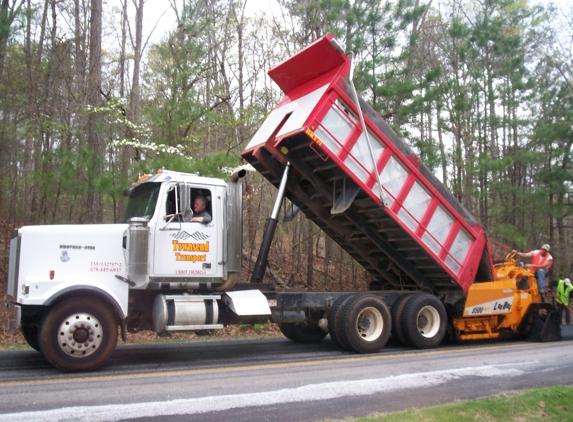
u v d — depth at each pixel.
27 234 7.30
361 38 14.66
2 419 4.82
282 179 9.43
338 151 8.66
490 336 10.80
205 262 8.21
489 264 10.54
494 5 19.02
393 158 9.28
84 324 7.10
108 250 7.62
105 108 12.59
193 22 14.69
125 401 5.49
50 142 15.57
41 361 7.92
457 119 17.42
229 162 12.16
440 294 10.54
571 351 9.53
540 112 19.34
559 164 18.16
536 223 19.25
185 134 13.45
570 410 5.26
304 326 10.26
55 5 18.98
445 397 5.91
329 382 6.50
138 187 8.59
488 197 18.17
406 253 10.21
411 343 9.62
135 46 23.33
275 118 9.48
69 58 17.56
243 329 12.62
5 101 15.05
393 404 5.59
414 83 15.19
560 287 11.74
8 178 15.61
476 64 18.56
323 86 8.79
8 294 7.59
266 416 5.09
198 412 5.16
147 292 8.18
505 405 5.35
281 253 19.69
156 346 9.74
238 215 8.53
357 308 9.03
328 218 10.40
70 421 4.80
